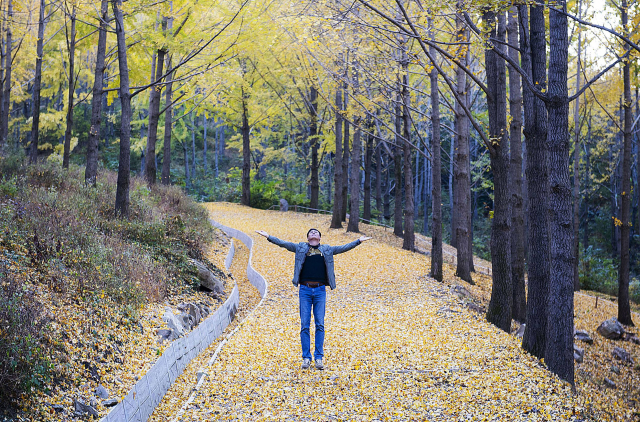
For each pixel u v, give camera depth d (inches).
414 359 255.8
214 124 2082.9
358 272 567.5
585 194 1418.6
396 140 940.6
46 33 819.4
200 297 369.4
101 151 1493.6
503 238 381.4
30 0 711.1
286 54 774.5
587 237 1462.8
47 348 186.2
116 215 440.1
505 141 389.1
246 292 486.9
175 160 1990.7
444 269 658.8
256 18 603.5
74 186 469.4
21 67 890.1
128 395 187.5
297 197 1245.7
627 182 589.3
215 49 677.9
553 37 254.5
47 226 308.2
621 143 1197.7
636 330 566.9
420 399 200.1
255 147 1381.6
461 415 183.6
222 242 663.1
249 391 210.8
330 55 554.6
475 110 768.3
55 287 242.8
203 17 658.8
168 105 805.9
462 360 254.7
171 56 748.6
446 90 703.1
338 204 896.3
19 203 330.3
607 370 421.1
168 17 614.5
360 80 678.5
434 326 333.7
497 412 185.9
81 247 311.0
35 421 155.0
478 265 995.3
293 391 209.6
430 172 1734.7
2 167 434.3
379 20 394.3
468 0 265.9
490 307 384.2
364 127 924.0
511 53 396.8
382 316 369.4
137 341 240.1
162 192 683.4
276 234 823.1
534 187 301.4
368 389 211.9
